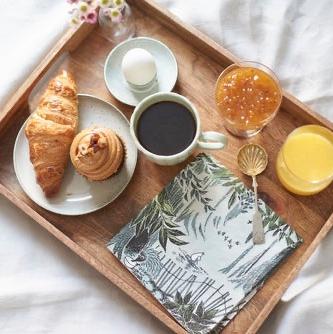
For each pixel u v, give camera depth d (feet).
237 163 2.31
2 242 2.45
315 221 2.25
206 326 2.17
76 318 2.38
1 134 2.42
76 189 2.33
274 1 2.56
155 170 2.34
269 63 2.51
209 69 2.42
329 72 2.48
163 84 2.39
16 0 2.64
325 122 2.28
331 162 2.22
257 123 2.22
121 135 2.37
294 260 2.21
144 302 2.16
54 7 2.64
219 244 2.23
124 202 2.32
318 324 2.23
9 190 2.36
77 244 2.28
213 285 2.20
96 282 2.40
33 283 2.40
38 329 2.38
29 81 2.39
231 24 2.54
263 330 2.30
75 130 2.35
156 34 2.48
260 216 2.23
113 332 2.35
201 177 2.30
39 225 2.45
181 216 2.27
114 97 2.42
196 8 2.55
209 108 2.39
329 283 2.27
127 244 2.26
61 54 2.43
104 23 2.43
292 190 2.24
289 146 2.23
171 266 2.23
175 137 2.21
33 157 2.29
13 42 2.61
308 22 2.54
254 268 2.20
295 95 2.51
